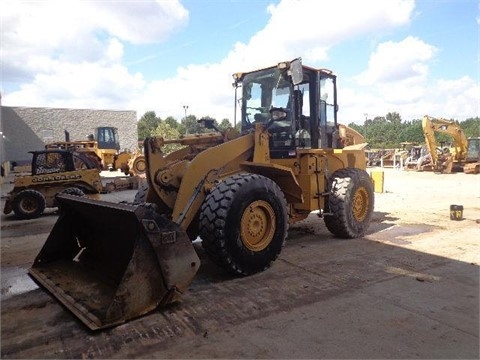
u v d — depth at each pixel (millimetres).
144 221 3148
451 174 18359
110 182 13719
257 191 4148
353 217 5812
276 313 3240
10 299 3789
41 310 3480
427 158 20047
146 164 4199
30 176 9328
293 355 2592
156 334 2918
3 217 9305
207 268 4445
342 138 7004
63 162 9734
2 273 4672
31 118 34906
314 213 7969
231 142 4504
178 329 2988
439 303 3398
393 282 3928
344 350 2643
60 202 4402
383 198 10352
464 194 11078
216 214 3873
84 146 19562
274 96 5668
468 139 19906
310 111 6012
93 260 4148
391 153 25688
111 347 2756
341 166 6246
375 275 4148
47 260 4371
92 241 4195
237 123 6086
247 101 5977
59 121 36062
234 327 3004
